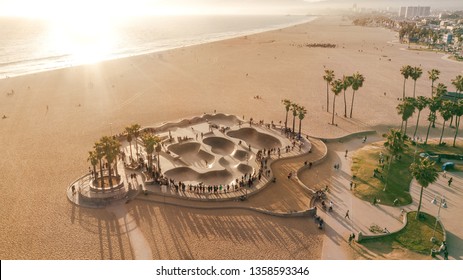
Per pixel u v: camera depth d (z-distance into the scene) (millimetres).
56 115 119875
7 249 56750
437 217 64750
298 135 100625
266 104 136000
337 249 58188
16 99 136875
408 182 78750
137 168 80688
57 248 57219
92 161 68375
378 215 67500
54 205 68625
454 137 102688
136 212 67000
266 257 56000
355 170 84562
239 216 66562
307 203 71125
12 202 69312
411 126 114625
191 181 78562
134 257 55406
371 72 195875
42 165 84312
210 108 130625
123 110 126875
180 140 95750
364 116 123375
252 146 99438
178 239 59812
